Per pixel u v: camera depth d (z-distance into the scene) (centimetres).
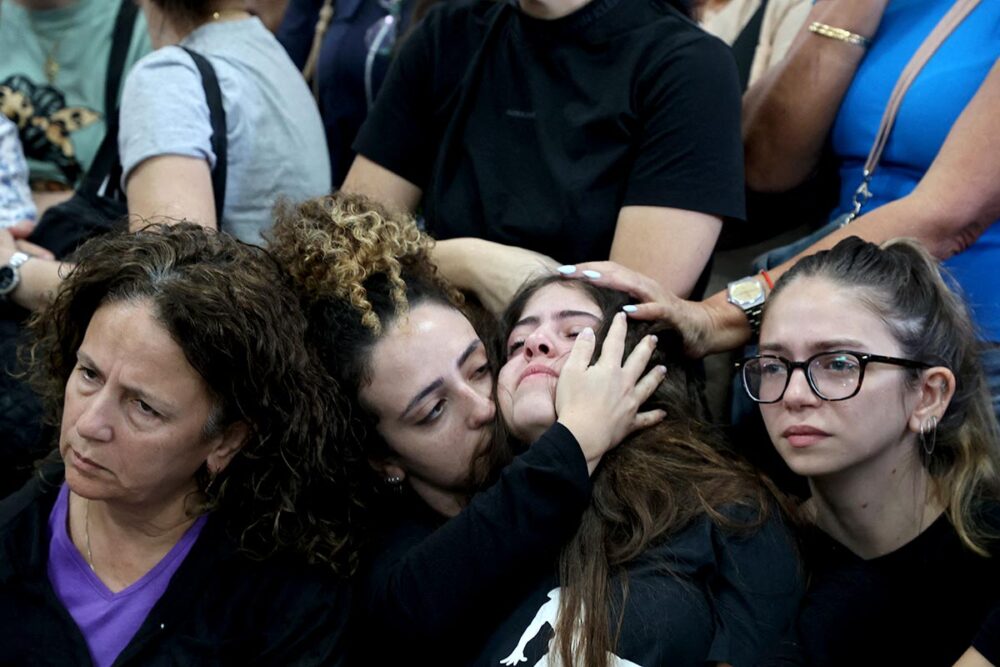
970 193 195
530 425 186
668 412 193
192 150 218
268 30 258
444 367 186
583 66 213
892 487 176
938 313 175
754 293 203
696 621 170
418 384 185
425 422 188
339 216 192
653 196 204
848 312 171
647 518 177
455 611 173
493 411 191
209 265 171
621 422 183
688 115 203
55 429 198
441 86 229
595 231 210
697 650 169
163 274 167
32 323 186
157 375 162
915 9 223
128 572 175
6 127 266
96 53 279
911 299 173
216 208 224
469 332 191
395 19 293
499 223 217
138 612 172
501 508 174
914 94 212
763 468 210
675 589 171
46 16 277
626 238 206
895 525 178
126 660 168
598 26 212
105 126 279
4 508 182
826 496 181
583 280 197
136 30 280
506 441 191
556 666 168
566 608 171
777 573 177
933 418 173
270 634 173
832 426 169
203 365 164
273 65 236
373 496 196
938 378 172
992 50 204
